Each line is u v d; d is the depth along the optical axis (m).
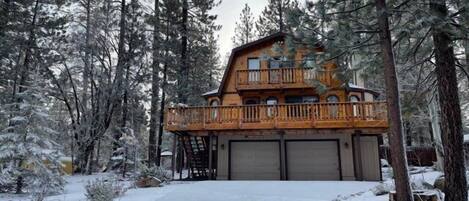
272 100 18.48
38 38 19.89
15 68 18.92
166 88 22.80
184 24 23.69
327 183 13.45
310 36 8.91
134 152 20.06
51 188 13.13
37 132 13.71
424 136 28.58
